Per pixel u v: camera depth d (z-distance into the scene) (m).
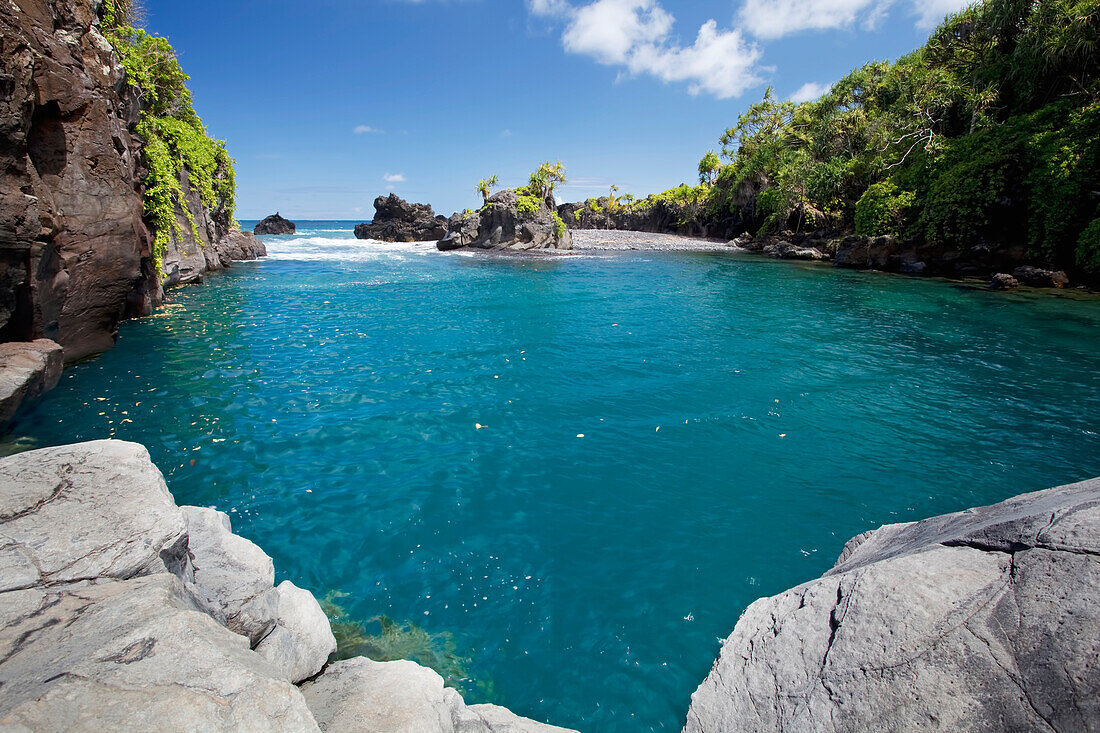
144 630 2.53
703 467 8.48
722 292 26.86
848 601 3.47
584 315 20.41
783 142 64.75
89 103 11.39
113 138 13.09
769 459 8.77
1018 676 2.53
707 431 9.80
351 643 4.88
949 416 10.59
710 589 5.75
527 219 53.38
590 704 4.39
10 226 8.70
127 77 15.50
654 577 5.93
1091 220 27.75
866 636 3.13
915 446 9.28
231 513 6.85
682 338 16.78
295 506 7.08
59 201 10.69
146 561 3.15
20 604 2.67
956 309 22.22
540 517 7.05
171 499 3.94
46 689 2.13
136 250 13.06
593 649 4.95
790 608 3.94
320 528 6.63
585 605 5.50
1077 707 2.28
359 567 5.96
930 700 2.66
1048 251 29.69
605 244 60.38
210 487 7.42
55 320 10.77
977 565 3.25
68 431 8.63
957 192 33.91
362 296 23.72
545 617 5.32
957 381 12.76
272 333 16.11
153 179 17.70
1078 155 28.27
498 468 8.32
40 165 10.30
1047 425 10.20
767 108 70.94
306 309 20.17
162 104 24.83
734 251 58.69
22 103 8.73
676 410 10.73
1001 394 11.88
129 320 16.64
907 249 37.12
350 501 7.25
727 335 17.25
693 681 4.62
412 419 10.04
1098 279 27.81
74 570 2.95
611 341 16.28
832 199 52.78
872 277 33.84
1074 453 9.04
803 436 9.64
